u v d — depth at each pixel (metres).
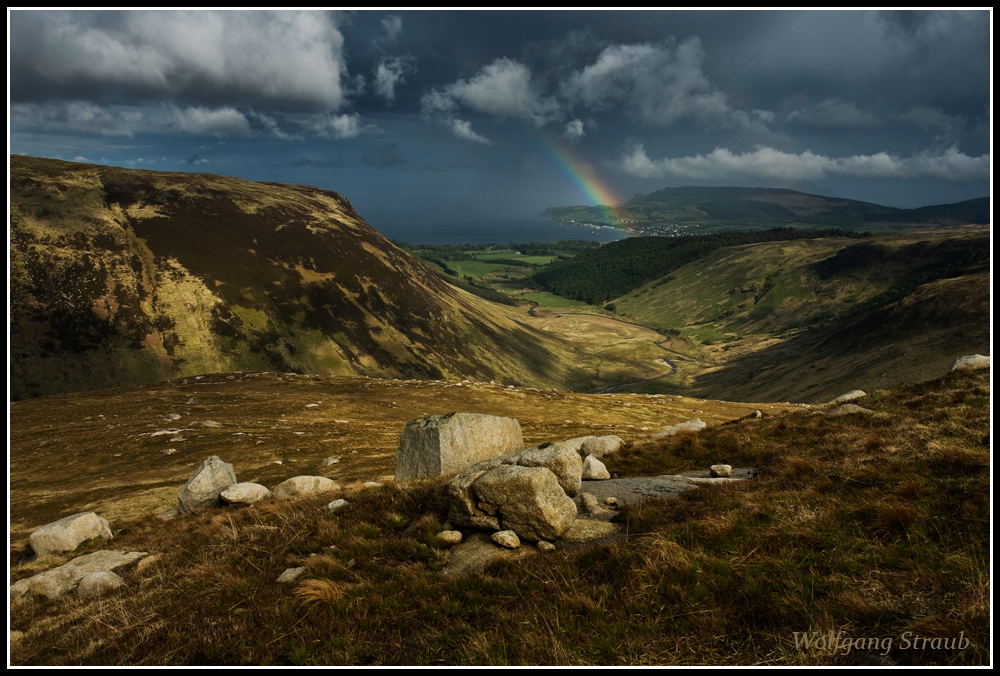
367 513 14.39
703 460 17.94
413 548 11.64
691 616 7.71
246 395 70.19
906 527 8.87
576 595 8.60
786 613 7.39
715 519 10.41
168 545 16.36
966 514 8.55
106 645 9.76
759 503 11.09
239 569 12.34
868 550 8.59
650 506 12.20
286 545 13.20
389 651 8.00
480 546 11.37
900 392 19.36
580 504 13.19
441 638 8.09
